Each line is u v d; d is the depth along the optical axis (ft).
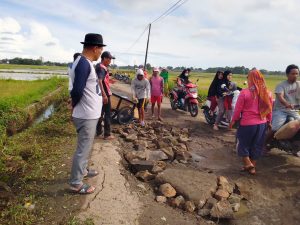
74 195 14.97
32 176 16.97
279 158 23.06
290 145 21.45
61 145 23.04
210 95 34.32
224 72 32.99
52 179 16.71
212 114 34.60
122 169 19.03
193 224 14.03
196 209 15.38
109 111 24.59
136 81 30.94
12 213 13.15
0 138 25.08
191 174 18.31
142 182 17.87
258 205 16.46
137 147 23.20
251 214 15.56
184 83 42.96
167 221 13.93
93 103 14.33
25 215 13.08
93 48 14.20
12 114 33.60
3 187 15.29
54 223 12.78
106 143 23.68
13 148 22.29
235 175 19.97
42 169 18.11
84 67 13.67
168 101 55.88
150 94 33.19
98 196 15.06
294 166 21.50
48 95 58.44
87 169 17.33
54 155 20.65
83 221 12.96
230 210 14.89
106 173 17.70
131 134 26.76
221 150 25.46
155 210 14.69
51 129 27.78
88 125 14.39
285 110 22.56
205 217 14.85
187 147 25.90
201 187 16.79
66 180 16.60
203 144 27.07
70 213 13.52
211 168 21.25
